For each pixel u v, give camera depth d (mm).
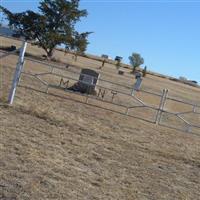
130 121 20547
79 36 62531
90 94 27125
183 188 11258
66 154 11758
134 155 13594
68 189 9125
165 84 88625
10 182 8664
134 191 10094
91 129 16000
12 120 13961
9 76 26109
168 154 14922
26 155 10641
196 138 20625
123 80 58031
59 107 19234
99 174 10742
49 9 60812
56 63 58062
